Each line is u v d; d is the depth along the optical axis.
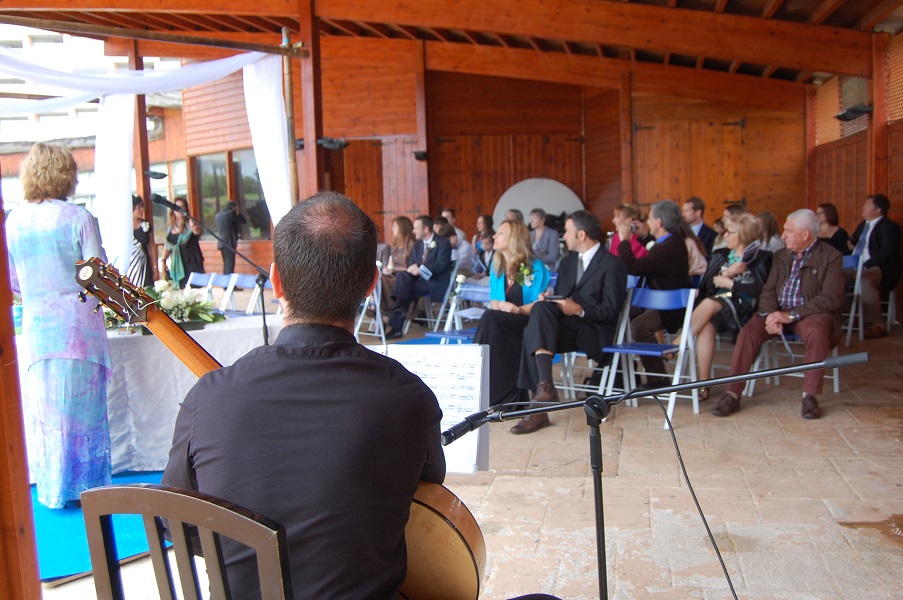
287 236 1.37
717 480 3.66
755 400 5.11
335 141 7.34
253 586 1.27
